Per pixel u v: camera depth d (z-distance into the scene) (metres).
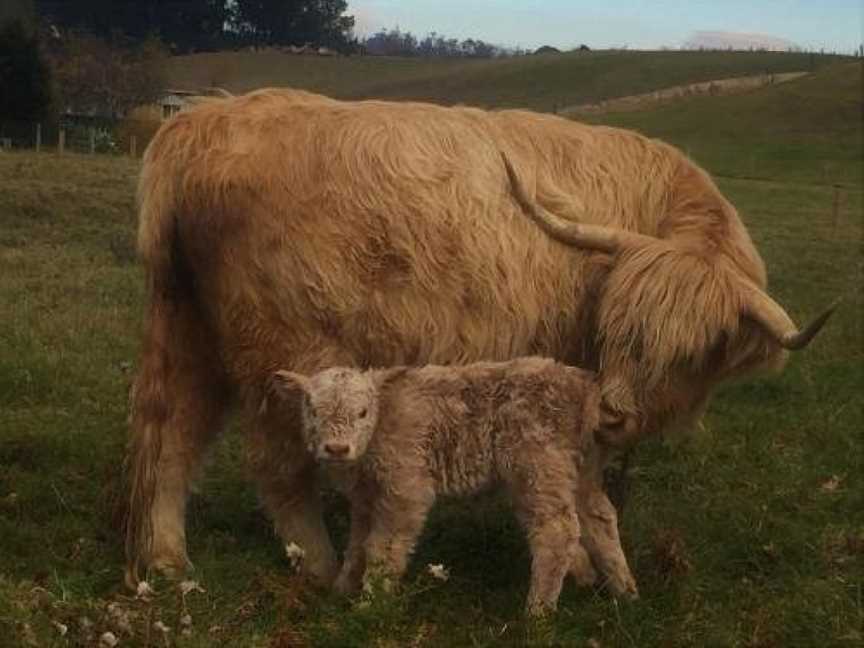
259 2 52.03
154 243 3.09
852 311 7.51
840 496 3.86
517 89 43.03
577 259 3.12
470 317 3.03
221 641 2.57
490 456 2.82
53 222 10.10
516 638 2.66
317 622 2.65
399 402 2.77
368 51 60.72
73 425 4.31
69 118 26.22
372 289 2.99
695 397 3.13
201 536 3.41
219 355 3.14
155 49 32.44
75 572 3.05
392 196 2.99
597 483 3.00
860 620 2.82
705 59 47.50
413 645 2.60
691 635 2.73
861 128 28.75
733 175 23.36
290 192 2.99
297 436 3.08
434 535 3.44
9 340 5.55
